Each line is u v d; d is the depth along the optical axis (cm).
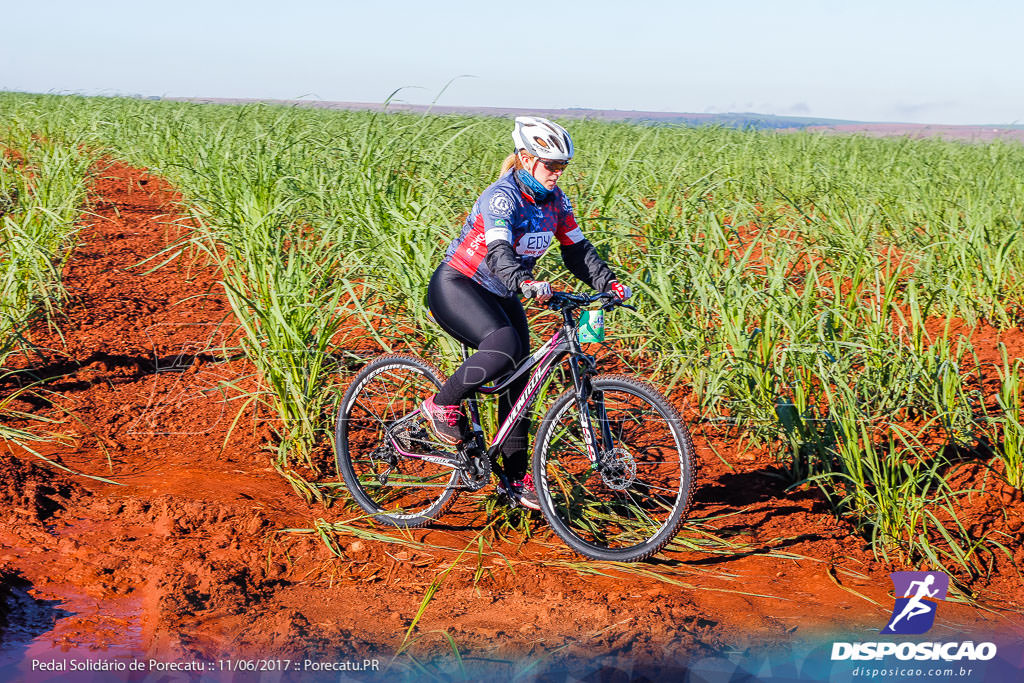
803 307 555
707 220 737
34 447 503
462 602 373
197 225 938
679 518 397
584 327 397
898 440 523
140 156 1584
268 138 1054
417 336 600
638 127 1994
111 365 631
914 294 600
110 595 367
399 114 1125
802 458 506
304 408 507
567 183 913
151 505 443
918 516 450
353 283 630
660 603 374
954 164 1512
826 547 425
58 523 423
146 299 800
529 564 405
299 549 411
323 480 487
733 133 1770
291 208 757
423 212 663
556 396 552
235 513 436
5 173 1116
